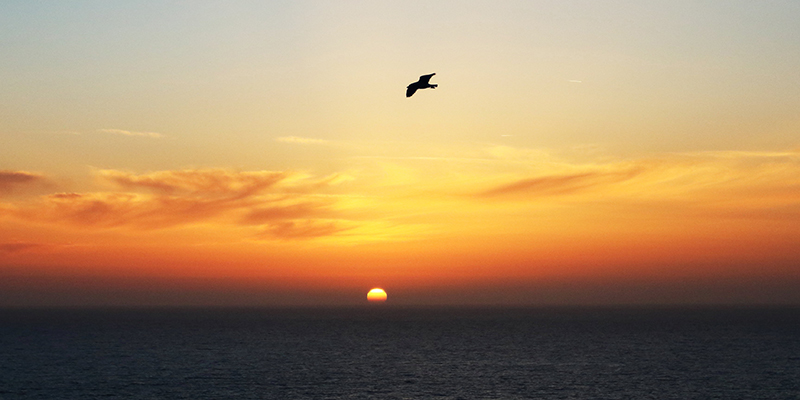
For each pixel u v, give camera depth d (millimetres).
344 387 89125
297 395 83062
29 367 111062
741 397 81562
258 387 89250
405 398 80875
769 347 144500
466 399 80000
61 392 85250
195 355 131250
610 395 82875
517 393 84250
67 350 141000
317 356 129500
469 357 126812
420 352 137125
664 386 89625
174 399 80188
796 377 97938
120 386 90188
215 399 80125
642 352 135375
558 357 126188
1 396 82438
